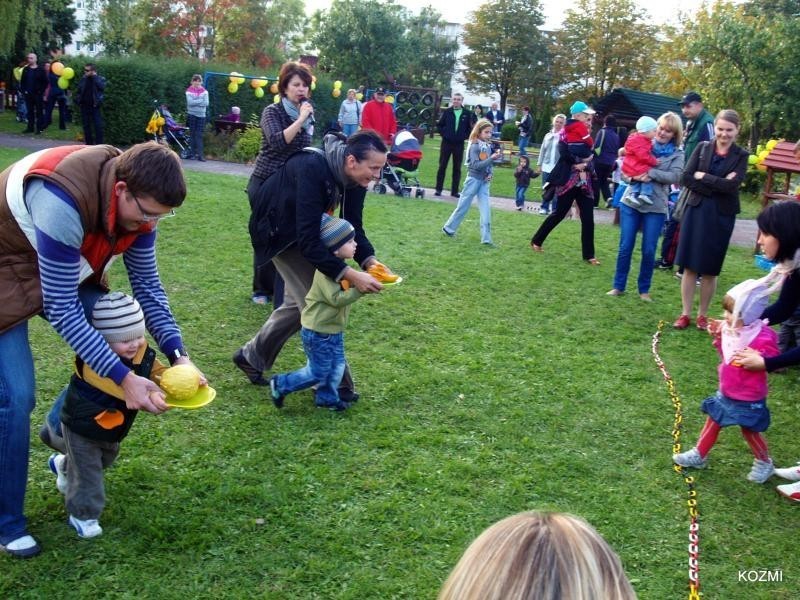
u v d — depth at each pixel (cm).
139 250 327
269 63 4603
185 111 2148
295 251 450
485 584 116
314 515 355
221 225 959
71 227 275
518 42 5816
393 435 441
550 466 421
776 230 411
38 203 274
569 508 381
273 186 435
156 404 288
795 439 492
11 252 287
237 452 407
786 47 2659
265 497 362
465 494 385
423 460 414
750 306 411
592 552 118
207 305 650
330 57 4681
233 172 1639
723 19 2797
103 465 327
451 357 580
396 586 310
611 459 439
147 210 282
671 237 941
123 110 2050
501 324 673
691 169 680
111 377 287
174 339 326
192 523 338
